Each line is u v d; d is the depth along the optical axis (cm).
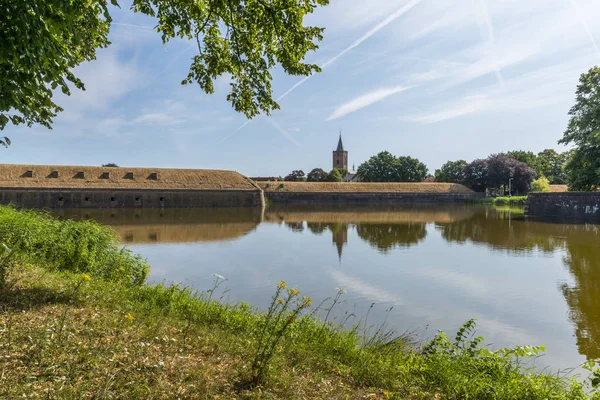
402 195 7450
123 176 5512
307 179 10481
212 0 659
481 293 1163
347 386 459
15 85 518
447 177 9362
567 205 3800
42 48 486
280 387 416
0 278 584
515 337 834
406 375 514
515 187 7675
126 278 967
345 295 1121
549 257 1755
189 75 803
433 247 2034
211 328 612
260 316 732
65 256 1029
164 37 729
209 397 369
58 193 4888
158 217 3772
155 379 381
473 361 555
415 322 912
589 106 3428
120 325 514
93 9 605
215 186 5828
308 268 1477
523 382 505
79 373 366
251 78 799
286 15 693
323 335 654
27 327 447
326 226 3091
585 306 1045
